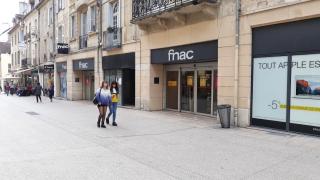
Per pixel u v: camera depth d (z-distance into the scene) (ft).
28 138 30.66
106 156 23.61
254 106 34.99
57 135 32.27
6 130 35.53
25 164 21.35
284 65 31.96
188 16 43.80
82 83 88.17
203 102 46.55
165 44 48.91
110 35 63.87
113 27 63.21
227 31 37.29
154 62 52.03
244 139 28.96
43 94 113.80
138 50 55.57
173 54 47.42
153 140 29.30
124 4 59.47
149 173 19.40
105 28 67.21
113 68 64.08
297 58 30.83
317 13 28.45
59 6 97.86
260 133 31.58
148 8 49.16
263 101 34.04
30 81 138.31
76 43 83.51
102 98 36.96
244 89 35.32
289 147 25.55
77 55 82.53
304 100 30.40
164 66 54.34
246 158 22.57
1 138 30.63
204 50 41.55
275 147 25.64
